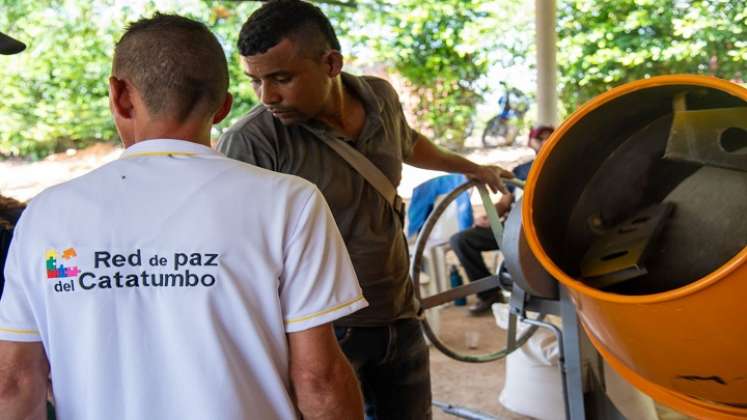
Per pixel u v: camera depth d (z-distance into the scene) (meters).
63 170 7.97
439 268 4.14
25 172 7.86
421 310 1.96
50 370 1.10
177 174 1.03
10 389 1.02
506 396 2.96
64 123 8.23
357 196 1.69
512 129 9.20
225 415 1.00
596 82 8.80
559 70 8.80
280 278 1.06
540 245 1.20
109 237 1.00
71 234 1.01
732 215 1.15
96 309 1.00
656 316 1.04
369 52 9.04
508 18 8.99
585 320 1.25
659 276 1.19
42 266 1.01
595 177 1.40
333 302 1.07
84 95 8.30
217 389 0.99
